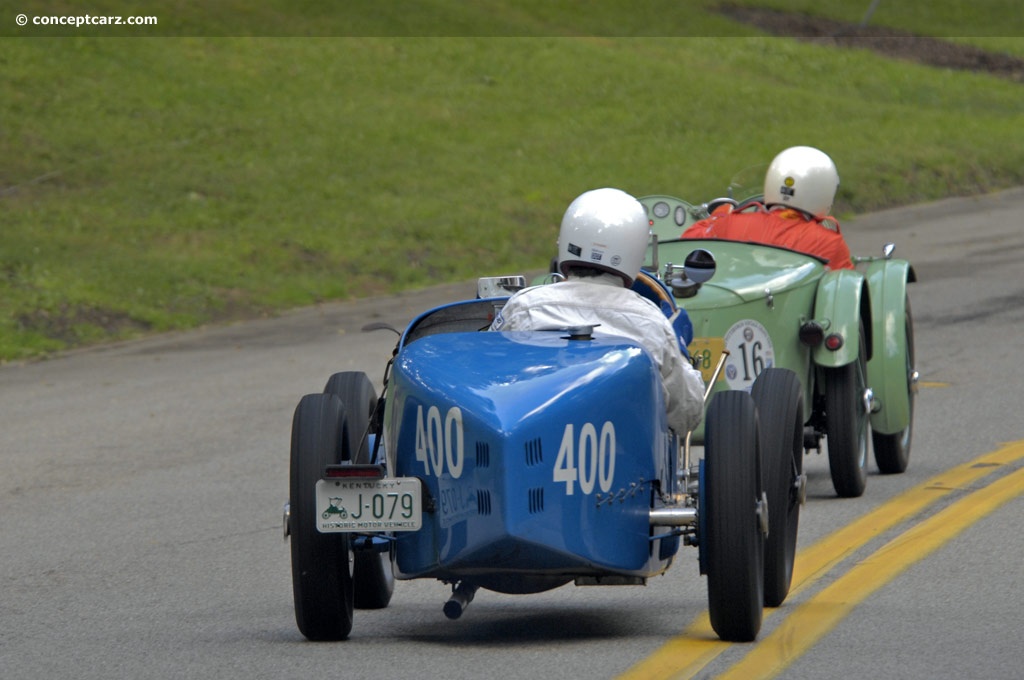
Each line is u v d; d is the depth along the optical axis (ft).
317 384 177.99
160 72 407.44
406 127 394.52
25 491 124.77
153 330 233.55
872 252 278.87
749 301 107.86
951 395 153.89
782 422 77.36
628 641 72.43
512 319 77.87
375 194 336.08
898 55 554.05
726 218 122.62
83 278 253.44
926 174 376.27
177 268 267.18
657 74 470.39
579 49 491.31
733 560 68.80
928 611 76.69
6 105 363.76
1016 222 314.76
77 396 178.50
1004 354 177.17
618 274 78.18
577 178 361.10
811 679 64.44
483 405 65.98
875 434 118.42
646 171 369.09
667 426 74.79
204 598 86.69
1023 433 133.18
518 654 70.18
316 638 73.97
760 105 447.42
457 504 66.54
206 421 156.76
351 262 284.20
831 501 110.42
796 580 85.46
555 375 67.67
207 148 358.23
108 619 81.82
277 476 126.82
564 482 65.82
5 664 72.02
